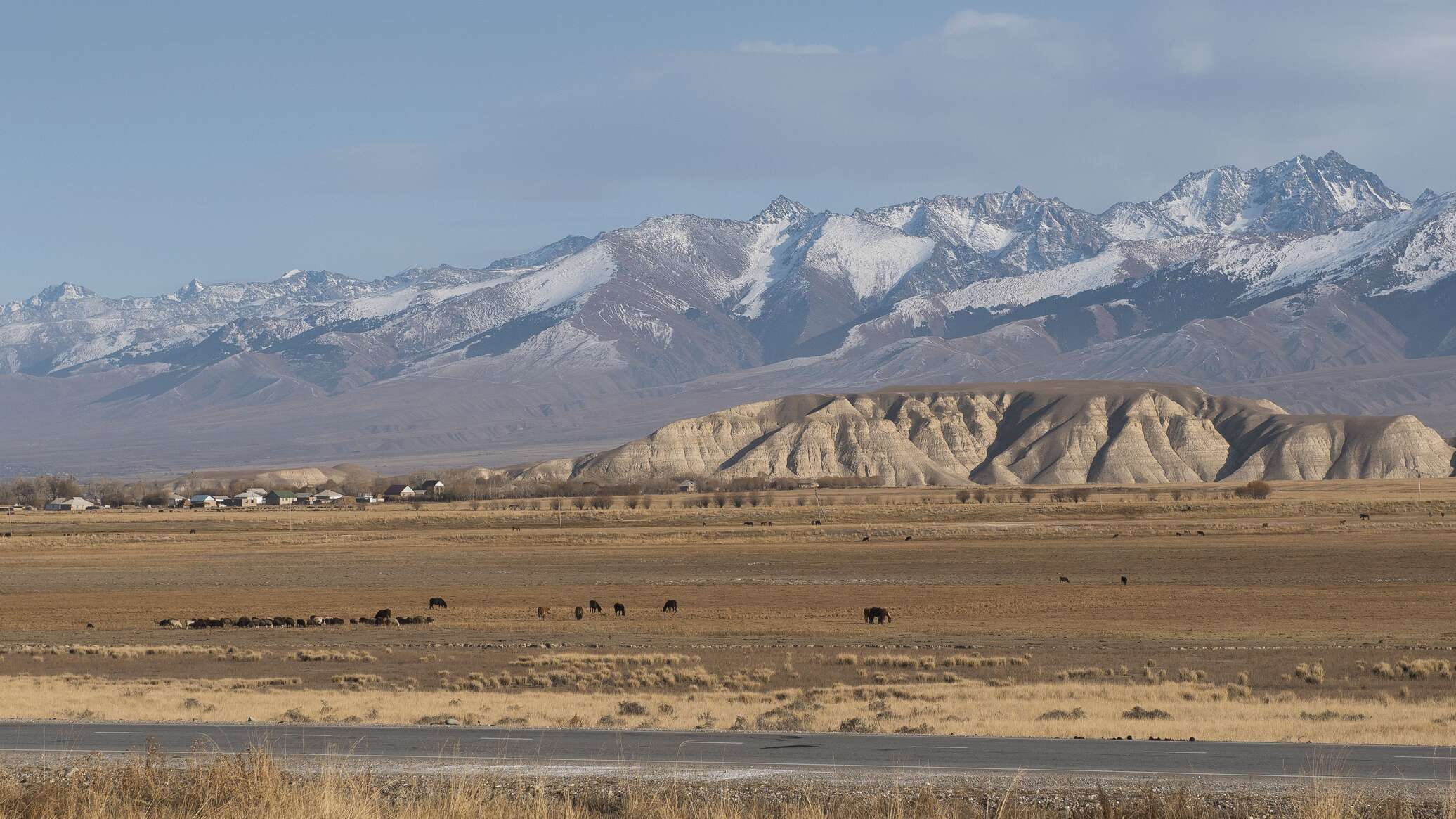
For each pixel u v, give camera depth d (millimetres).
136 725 81438
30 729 78625
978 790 53531
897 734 76625
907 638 180125
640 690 121688
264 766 53375
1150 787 53906
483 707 101375
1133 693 110750
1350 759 63000
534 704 104062
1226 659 146500
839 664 146125
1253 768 60469
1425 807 49938
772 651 162875
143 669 149500
